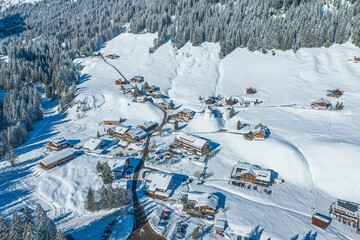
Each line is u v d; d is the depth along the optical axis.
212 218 69.00
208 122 116.69
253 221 67.44
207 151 95.94
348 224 68.81
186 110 125.12
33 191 78.00
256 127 106.69
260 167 89.12
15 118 114.12
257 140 100.31
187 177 85.12
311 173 87.25
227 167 91.06
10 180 82.56
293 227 66.19
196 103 138.62
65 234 62.75
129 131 106.88
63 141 100.88
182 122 121.50
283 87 148.25
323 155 89.31
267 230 64.75
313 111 122.12
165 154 95.81
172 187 79.38
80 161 91.81
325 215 71.81
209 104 137.62
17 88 146.50
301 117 118.75
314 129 107.81
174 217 69.19
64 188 78.75
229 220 67.44
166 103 136.88
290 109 126.25
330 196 79.12
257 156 95.19
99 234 64.12
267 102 135.88
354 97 131.38
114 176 82.56
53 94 151.00
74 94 139.12
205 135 108.75
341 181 80.56
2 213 69.31
